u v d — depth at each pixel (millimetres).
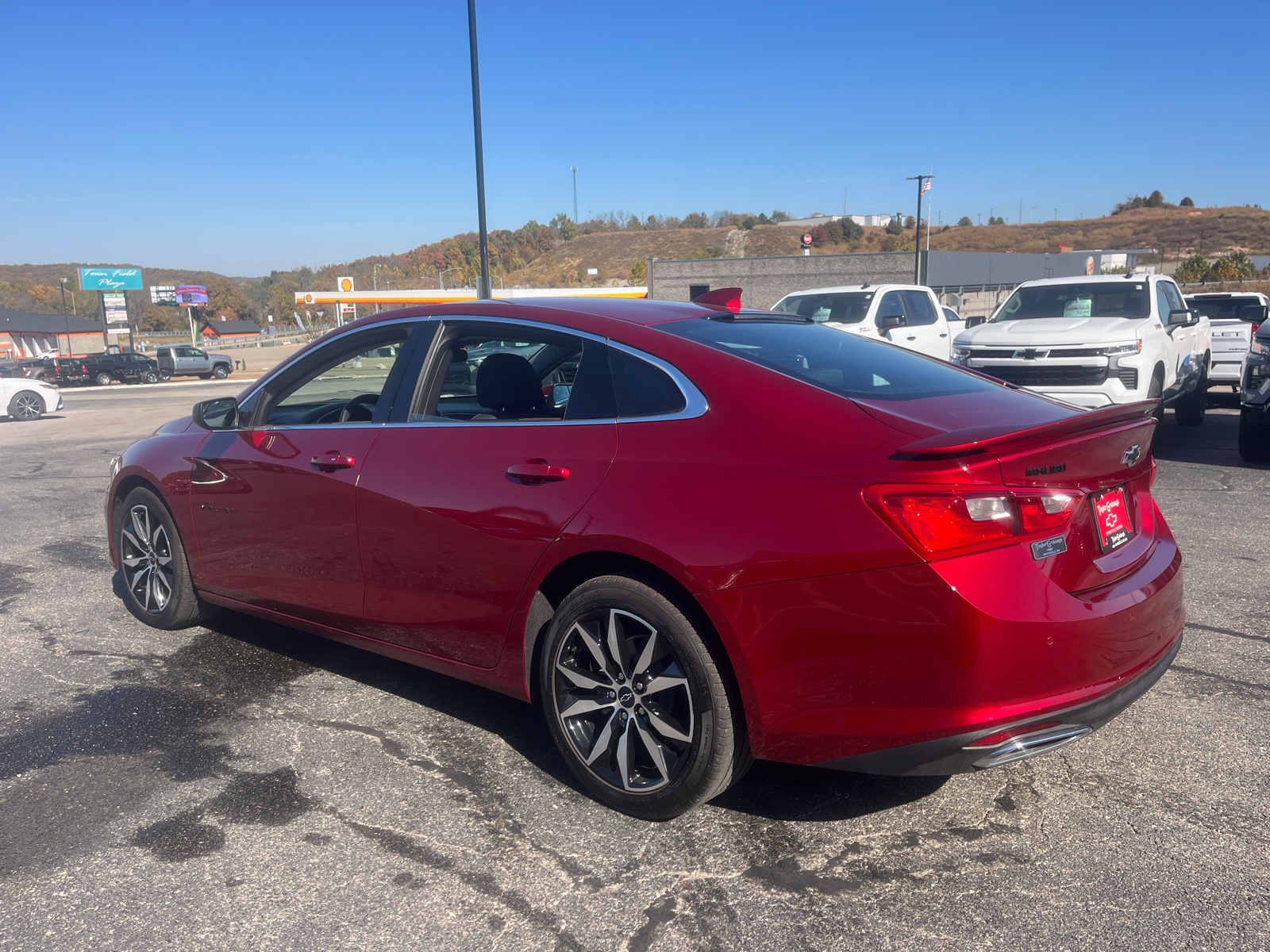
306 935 2213
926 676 2223
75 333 103812
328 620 3578
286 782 2977
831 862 2479
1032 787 2859
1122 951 2092
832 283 44375
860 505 2264
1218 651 3926
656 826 2684
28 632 4551
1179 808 2713
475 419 3098
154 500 4305
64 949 2170
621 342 2867
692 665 2508
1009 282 53906
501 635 2975
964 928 2189
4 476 10250
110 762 3135
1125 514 2727
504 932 2215
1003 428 2373
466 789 2926
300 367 3754
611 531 2590
